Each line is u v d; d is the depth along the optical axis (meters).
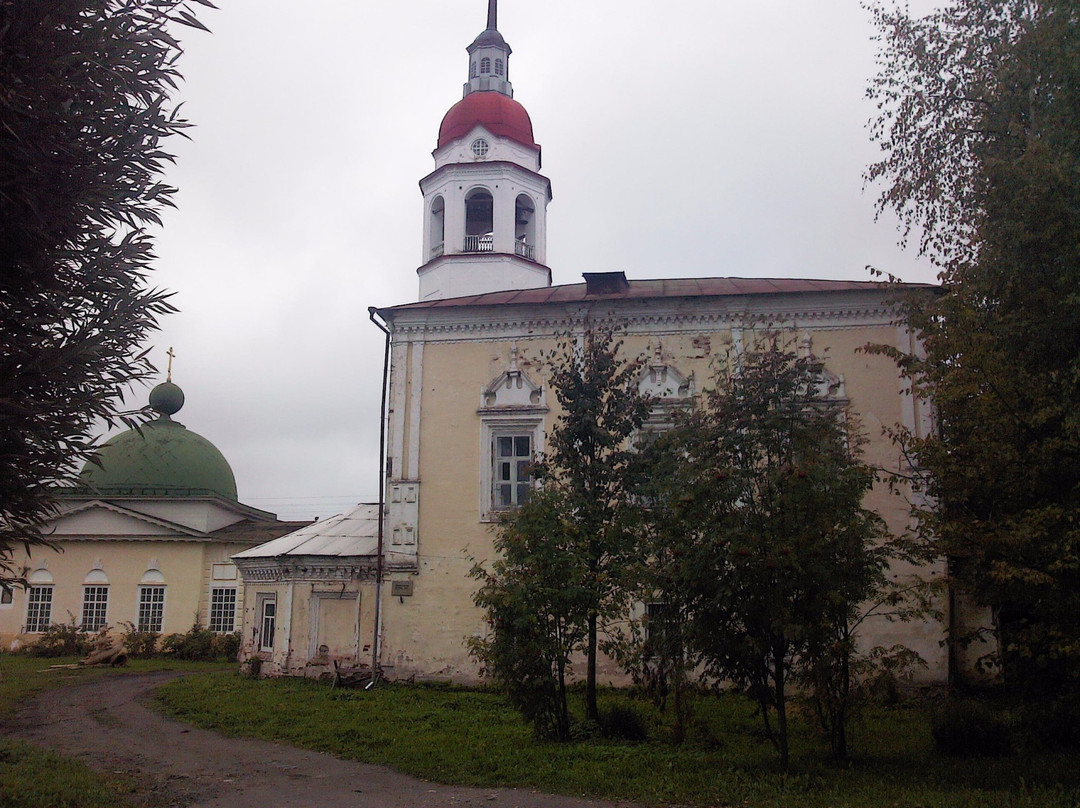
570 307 20.73
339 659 20.75
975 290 12.30
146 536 35.47
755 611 10.69
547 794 10.01
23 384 7.14
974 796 9.26
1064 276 10.55
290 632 21.33
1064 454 10.99
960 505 12.43
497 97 29.97
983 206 12.98
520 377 20.91
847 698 11.30
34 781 10.06
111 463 38.72
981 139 15.20
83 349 7.35
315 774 11.28
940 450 12.22
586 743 12.52
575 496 13.77
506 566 13.27
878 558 11.24
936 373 12.55
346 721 14.86
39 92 6.79
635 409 14.80
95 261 7.82
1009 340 11.37
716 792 9.73
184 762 12.09
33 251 7.17
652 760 11.37
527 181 29.06
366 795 10.09
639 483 14.15
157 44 7.77
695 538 11.00
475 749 12.30
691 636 10.95
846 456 11.62
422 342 21.44
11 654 34.03
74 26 7.03
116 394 7.96
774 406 11.59
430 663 19.80
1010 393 11.41
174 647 33.25
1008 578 10.29
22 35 6.60
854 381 19.55
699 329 20.39
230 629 35.12
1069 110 11.49
